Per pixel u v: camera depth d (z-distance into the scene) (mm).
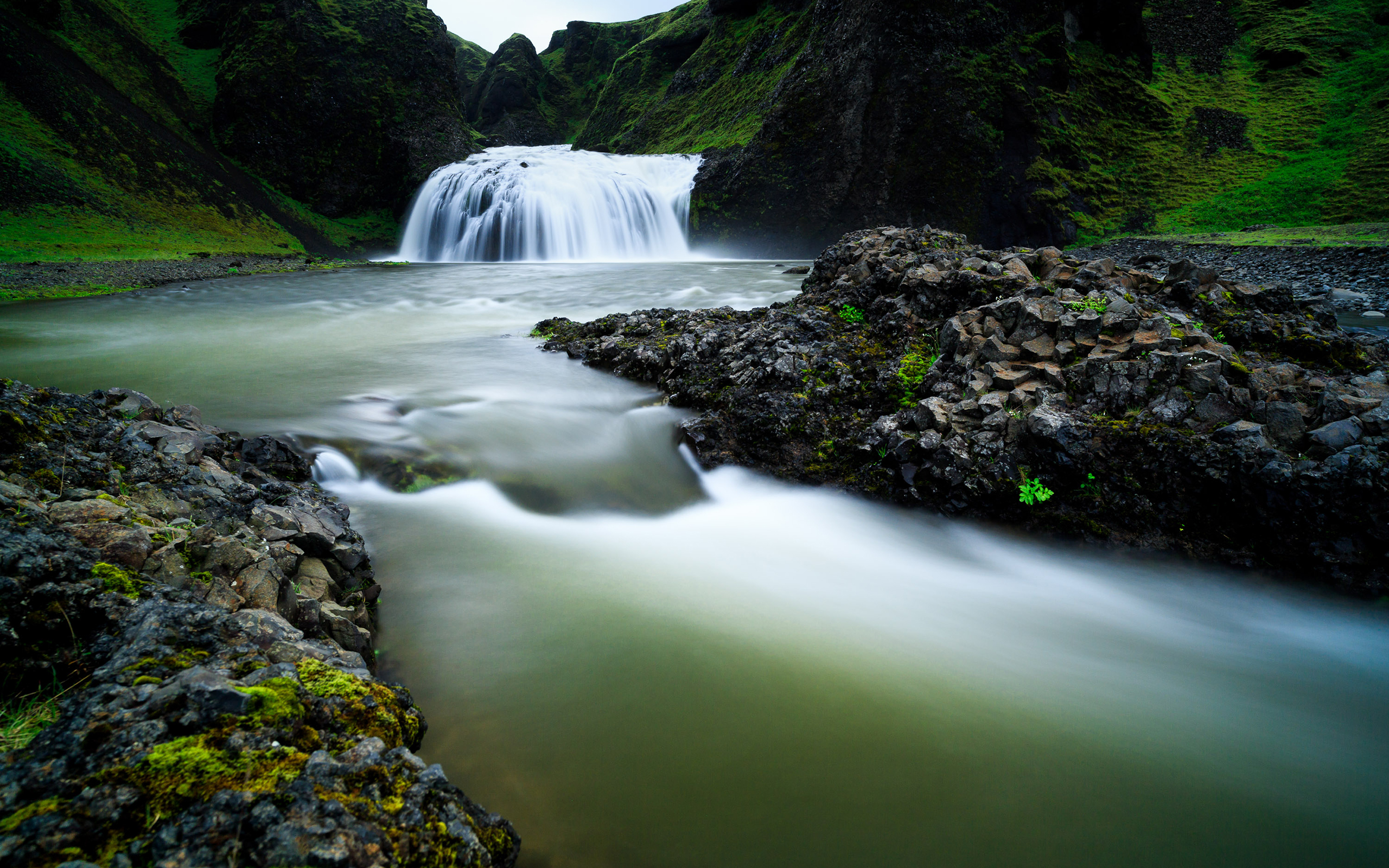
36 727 2543
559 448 8570
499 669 4527
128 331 16016
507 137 88250
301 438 8125
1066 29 41781
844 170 37312
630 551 6453
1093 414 6691
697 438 8289
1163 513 6266
